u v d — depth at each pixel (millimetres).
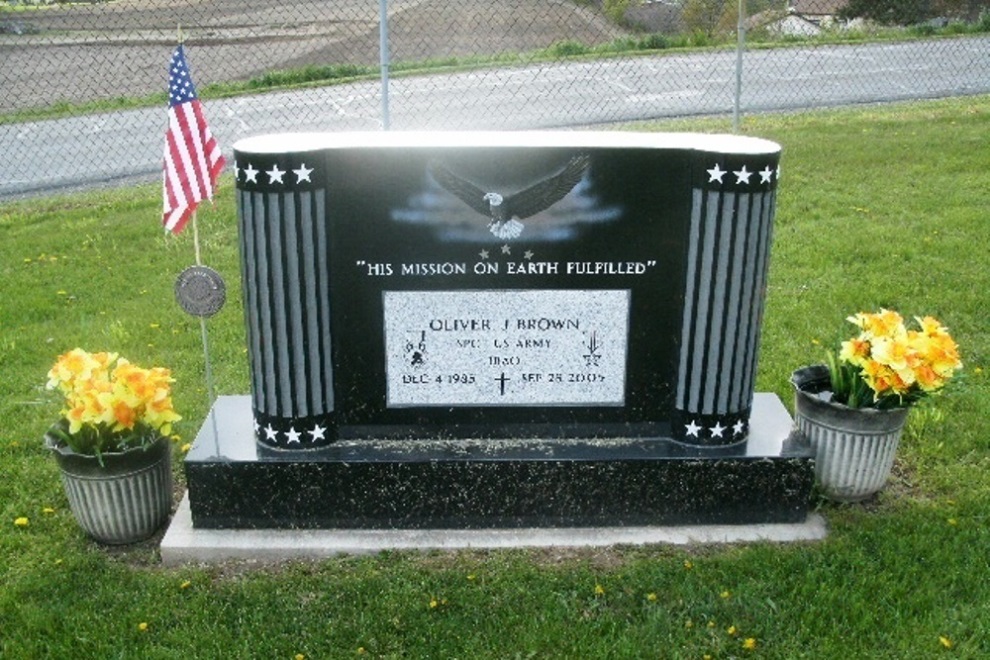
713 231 4090
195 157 4328
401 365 4391
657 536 4406
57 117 15750
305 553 4328
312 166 3980
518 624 3857
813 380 4758
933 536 4332
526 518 4441
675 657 3637
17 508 4680
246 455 4344
